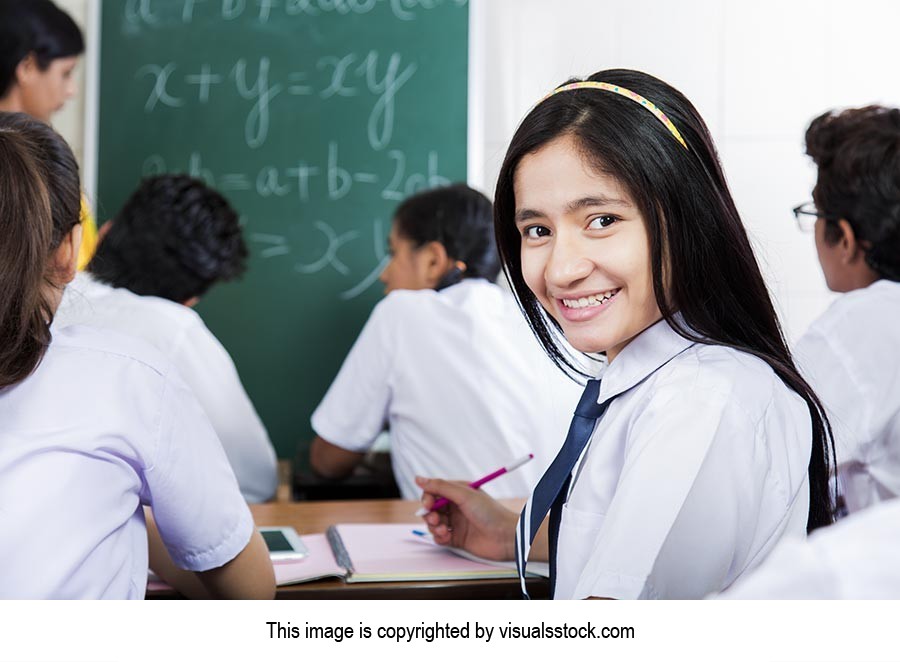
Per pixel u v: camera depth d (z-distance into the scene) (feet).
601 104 2.64
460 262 6.53
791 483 2.58
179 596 3.53
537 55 8.75
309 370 8.77
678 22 8.68
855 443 4.45
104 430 2.66
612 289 2.64
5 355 2.56
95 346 2.80
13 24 6.51
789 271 8.64
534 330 3.27
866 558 1.10
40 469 2.54
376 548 4.07
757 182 8.68
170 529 3.10
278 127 8.73
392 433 6.46
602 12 8.73
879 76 8.60
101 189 8.68
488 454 6.00
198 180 6.39
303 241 8.74
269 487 6.63
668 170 2.59
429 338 6.19
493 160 8.71
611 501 2.56
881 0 8.57
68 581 2.52
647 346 2.75
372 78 8.71
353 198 8.73
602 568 2.34
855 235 4.67
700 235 2.65
